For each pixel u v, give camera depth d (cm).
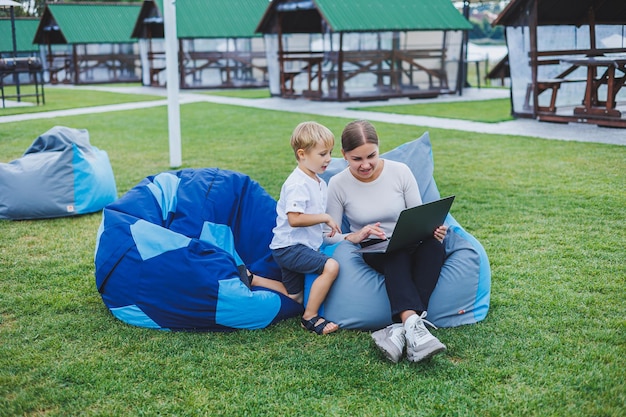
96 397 274
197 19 2223
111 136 1055
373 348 313
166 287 333
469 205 572
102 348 320
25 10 3300
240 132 1068
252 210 411
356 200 346
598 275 400
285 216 343
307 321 337
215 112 1408
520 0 1118
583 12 1177
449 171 717
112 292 350
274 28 1742
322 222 329
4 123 1227
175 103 765
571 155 789
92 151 614
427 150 434
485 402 262
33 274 427
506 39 1176
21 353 315
